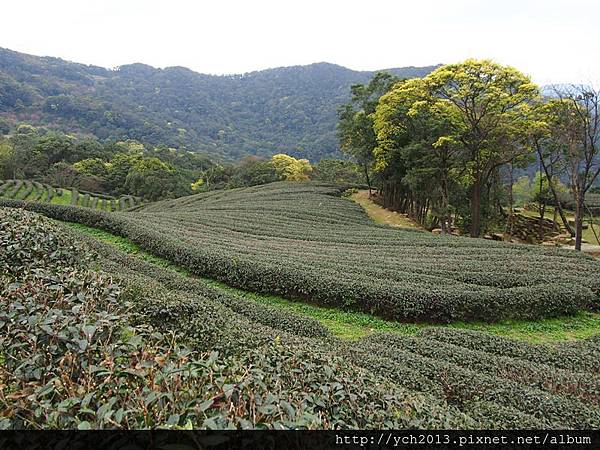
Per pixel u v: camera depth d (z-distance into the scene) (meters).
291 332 8.55
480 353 7.98
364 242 19.45
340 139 39.69
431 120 26.09
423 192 30.34
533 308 11.56
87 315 3.90
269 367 4.34
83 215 17.23
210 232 19.06
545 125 23.34
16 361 3.41
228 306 9.57
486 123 24.39
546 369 7.40
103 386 2.84
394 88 28.48
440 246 19.17
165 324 6.36
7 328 3.81
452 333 9.32
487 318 11.19
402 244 19.48
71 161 62.25
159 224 19.03
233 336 6.20
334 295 11.34
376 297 11.05
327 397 3.62
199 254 13.21
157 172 56.66
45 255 6.93
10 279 5.53
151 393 2.68
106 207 46.50
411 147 27.30
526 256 16.78
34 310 4.04
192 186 61.22
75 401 2.59
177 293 7.94
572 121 23.45
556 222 35.16
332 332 9.92
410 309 10.78
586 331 11.26
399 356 7.41
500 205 36.09
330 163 54.19
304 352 5.23
